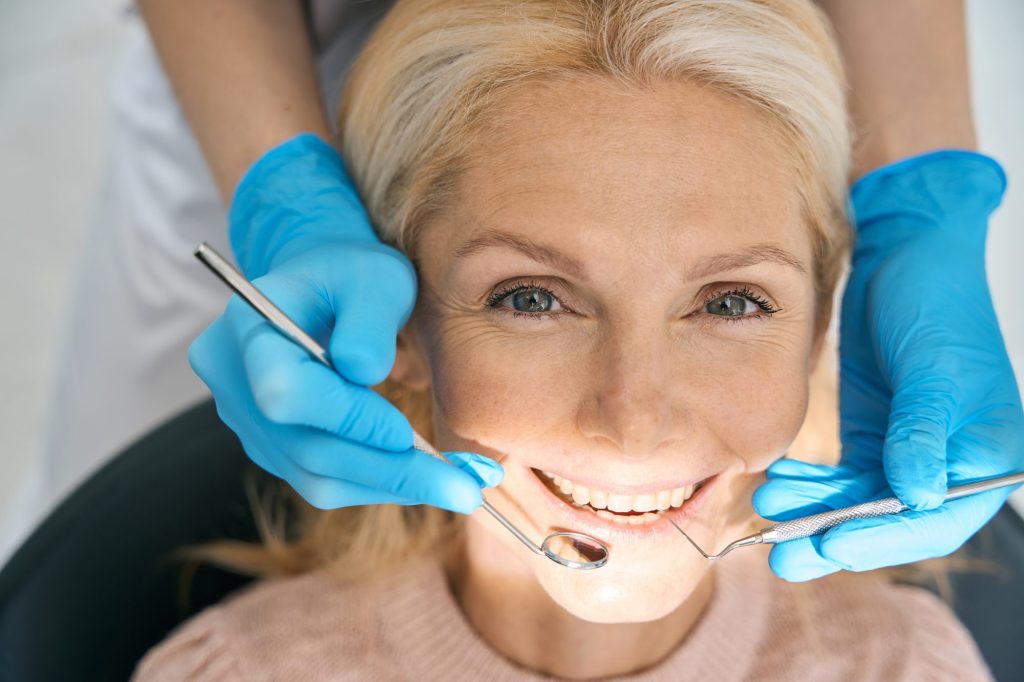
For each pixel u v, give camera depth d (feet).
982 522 3.82
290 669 4.60
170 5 4.93
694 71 3.61
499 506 4.04
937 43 5.08
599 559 3.90
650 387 3.60
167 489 5.07
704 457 3.83
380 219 4.35
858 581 4.99
